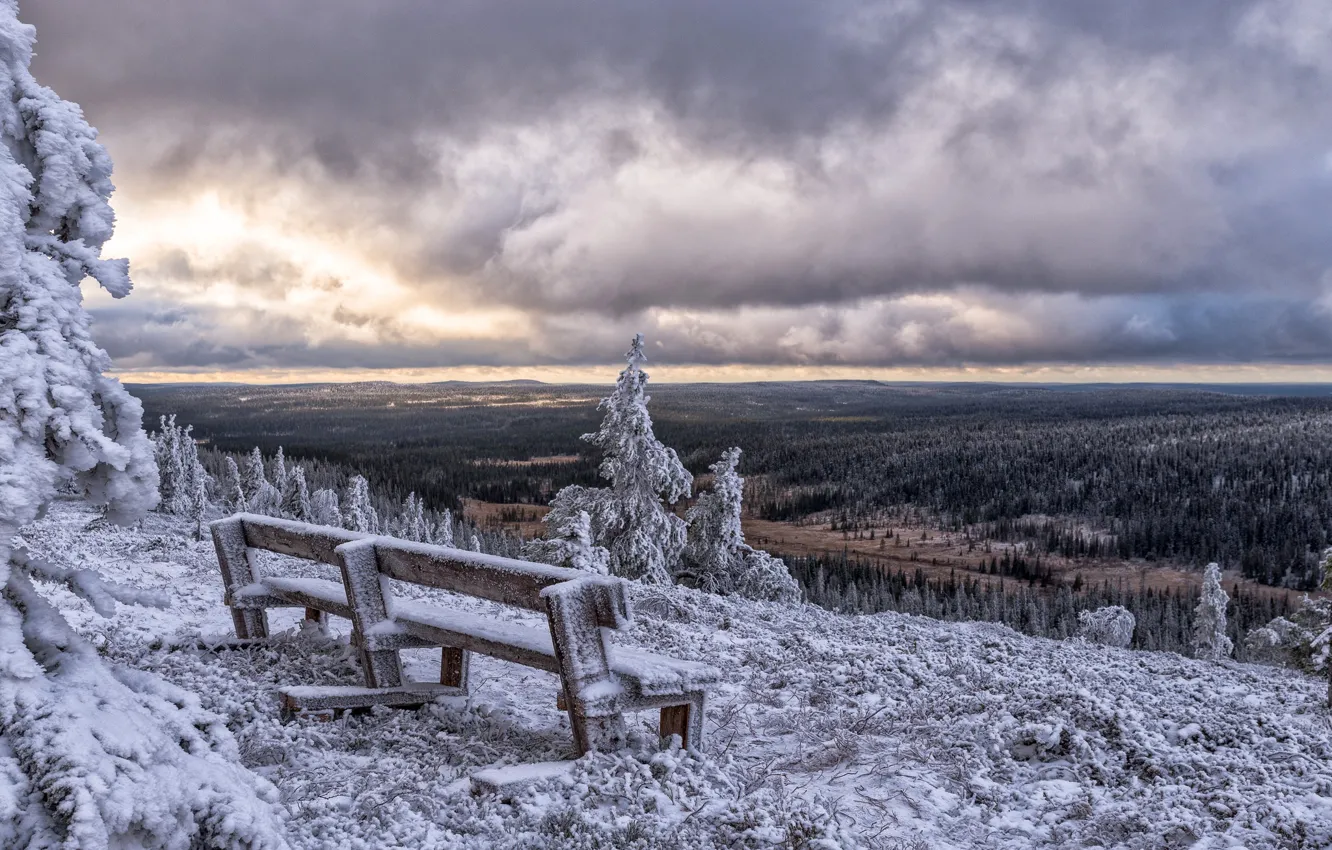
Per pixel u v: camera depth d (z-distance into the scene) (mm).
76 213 3934
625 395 30781
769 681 8766
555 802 4883
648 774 5152
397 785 5051
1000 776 6270
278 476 81062
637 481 30812
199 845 3152
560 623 5215
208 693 6055
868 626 16062
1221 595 56125
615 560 30719
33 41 3830
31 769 2908
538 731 6320
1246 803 5543
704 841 4555
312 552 7074
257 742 5445
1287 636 15859
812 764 6266
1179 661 17859
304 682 6836
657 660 5797
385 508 182875
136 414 3777
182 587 13734
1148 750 6527
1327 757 7258
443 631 6207
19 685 3131
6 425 3361
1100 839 5156
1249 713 9336
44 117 3785
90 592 3703
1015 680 9141
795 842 4512
